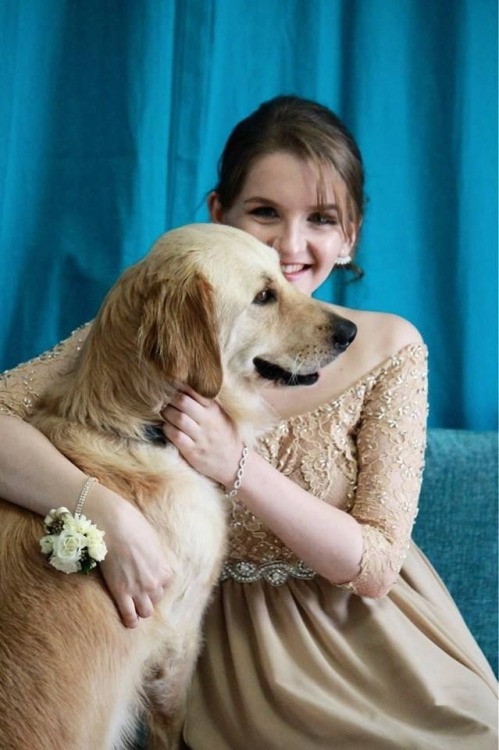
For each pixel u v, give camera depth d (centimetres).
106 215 245
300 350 175
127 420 161
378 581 171
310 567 178
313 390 187
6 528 151
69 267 245
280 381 179
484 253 258
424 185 256
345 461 183
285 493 164
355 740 156
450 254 258
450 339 261
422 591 195
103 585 147
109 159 243
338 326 176
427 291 259
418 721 161
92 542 141
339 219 195
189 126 243
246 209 195
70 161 243
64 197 244
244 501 164
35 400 175
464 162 255
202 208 246
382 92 253
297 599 181
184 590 158
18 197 242
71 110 242
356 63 252
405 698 164
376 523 175
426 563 207
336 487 181
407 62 253
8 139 237
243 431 168
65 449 158
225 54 246
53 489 149
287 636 176
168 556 154
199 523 158
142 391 160
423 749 152
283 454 180
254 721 164
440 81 254
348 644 175
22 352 246
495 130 255
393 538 174
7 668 138
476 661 181
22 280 244
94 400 162
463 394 262
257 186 191
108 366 162
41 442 156
